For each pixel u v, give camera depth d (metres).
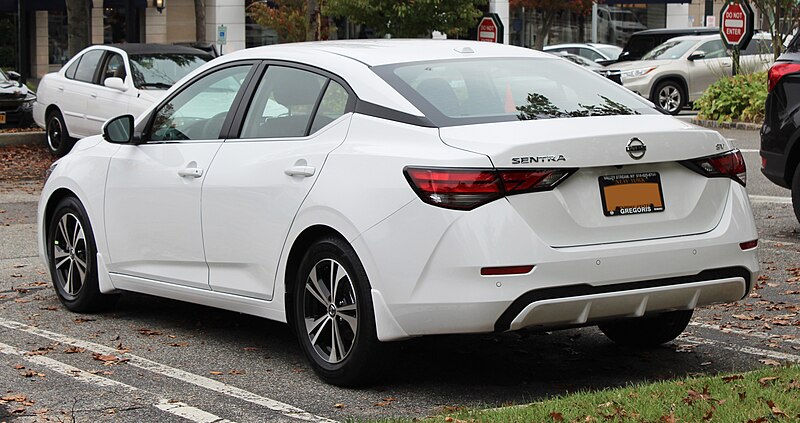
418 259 6.58
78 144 9.73
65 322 9.20
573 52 42.22
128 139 8.84
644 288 6.72
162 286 8.59
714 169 7.03
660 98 32.03
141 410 6.73
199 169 8.15
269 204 7.54
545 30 53.22
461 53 7.79
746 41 28.56
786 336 8.52
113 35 52.19
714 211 7.03
